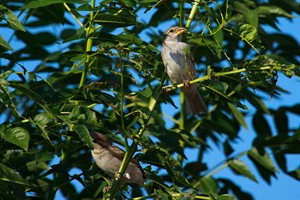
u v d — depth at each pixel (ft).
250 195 47.47
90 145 31.50
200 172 45.62
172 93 49.16
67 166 40.75
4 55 35.55
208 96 41.27
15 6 44.52
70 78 43.45
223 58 49.67
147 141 34.45
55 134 34.60
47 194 38.32
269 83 33.12
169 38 44.86
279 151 45.62
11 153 36.24
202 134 49.49
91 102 35.47
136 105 41.86
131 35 35.14
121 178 34.55
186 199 34.81
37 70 47.29
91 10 34.06
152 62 36.70
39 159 37.47
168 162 34.91
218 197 33.81
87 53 35.37
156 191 34.14
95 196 43.57
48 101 34.91
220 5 44.37
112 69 36.65
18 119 34.19
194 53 49.29
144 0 34.42
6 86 32.60
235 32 34.42
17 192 34.04
